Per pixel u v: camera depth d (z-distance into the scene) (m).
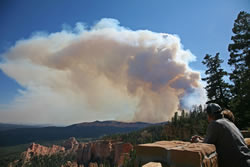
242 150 2.15
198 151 1.65
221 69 27.78
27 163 171.75
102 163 122.00
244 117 17.41
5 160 178.12
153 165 1.70
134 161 2.19
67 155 189.38
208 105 2.80
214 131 2.32
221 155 2.21
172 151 1.78
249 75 20.81
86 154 147.88
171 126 72.69
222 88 26.77
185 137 61.78
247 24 23.48
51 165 163.38
